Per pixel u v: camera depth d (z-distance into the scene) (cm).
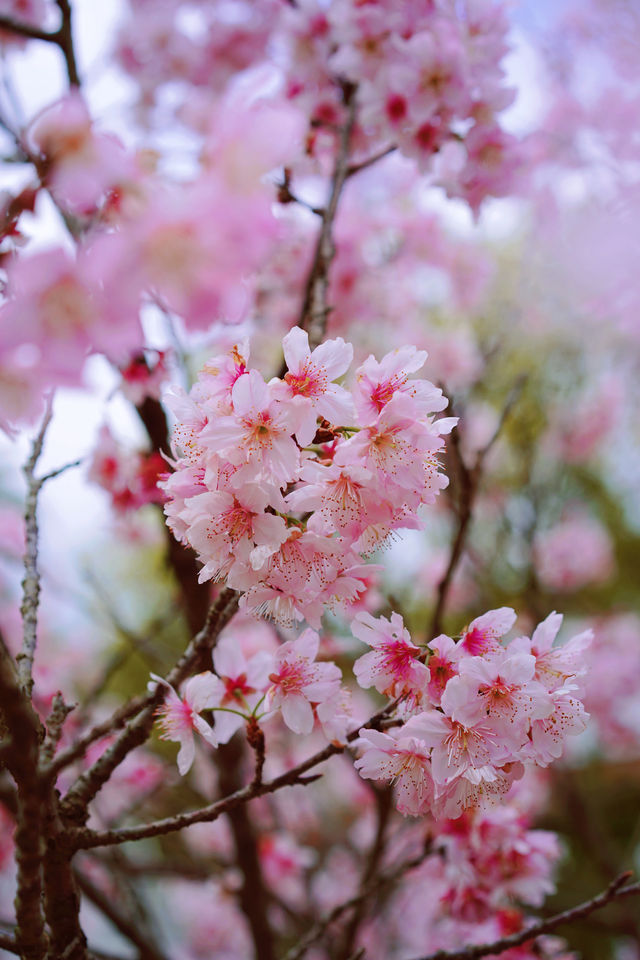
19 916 55
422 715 58
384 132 82
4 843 113
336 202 79
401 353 59
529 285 150
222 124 51
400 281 149
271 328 116
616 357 169
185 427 60
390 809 86
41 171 52
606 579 211
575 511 206
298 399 57
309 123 88
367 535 59
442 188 84
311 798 145
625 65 134
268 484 57
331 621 90
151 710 62
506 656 59
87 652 160
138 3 113
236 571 58
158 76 111
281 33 93
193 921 140
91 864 115
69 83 74
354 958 68
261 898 90
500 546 139
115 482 88
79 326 51
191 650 63
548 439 176
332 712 61
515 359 169
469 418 164
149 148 53
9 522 147
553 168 131
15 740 53
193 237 50
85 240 52
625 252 132
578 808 144
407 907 117
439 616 77
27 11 88
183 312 51
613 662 174
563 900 159
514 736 58
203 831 129
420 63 80
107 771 62
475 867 74
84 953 62
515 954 76
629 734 175
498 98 82
